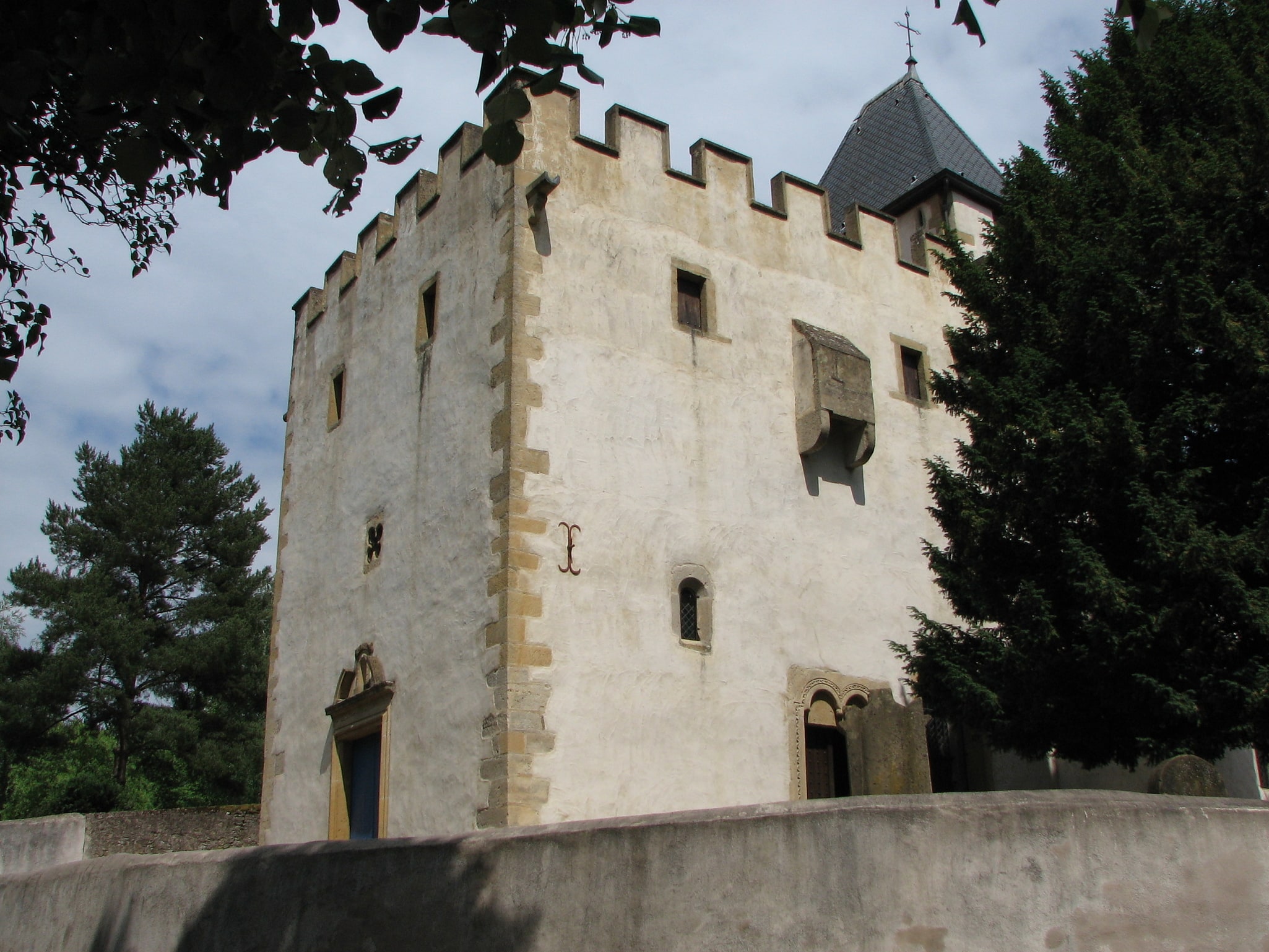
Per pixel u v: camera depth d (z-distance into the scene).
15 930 10.97
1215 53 13.48
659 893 6.59
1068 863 6.04
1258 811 6.20
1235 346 11.23
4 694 30.39
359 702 15.56
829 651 15.70
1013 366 13.43
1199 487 11.34
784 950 6.21
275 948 8.06
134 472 35.31
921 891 6.09
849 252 18.23
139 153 5.49
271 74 5.28
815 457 16.56
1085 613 11.53
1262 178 11.92
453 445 14.93
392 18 5.42
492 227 15.15
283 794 17.30
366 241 18.48
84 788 22.50
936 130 23.00
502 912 7.06
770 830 6.46
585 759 13.15
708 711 14.27
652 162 16.27
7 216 7.54
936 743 16.53
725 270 16.53
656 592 14.34
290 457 19.59
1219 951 5.88
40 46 5.80
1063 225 13.52
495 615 13.36
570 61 5.43
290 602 18.39
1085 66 15.12
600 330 14.97
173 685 32.78
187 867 9.10
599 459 14.41
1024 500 12.15
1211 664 10.91
